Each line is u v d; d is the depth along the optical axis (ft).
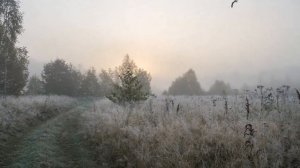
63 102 107.76
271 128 29.63
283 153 24.13
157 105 58.39
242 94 67.26
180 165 25.07
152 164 27.02
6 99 72.33
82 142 39.81
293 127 29.58
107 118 47.32
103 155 32.63
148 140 32.14
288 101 46.80
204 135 30.19
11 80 94.53
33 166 28.37
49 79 153.99
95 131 41.55
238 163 23.67
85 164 30.60
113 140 35.19
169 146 29.07
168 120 39.27
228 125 32.89
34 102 77.66
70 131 49.62
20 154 32.91
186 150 27.58
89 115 59.47
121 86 51.67
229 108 44.27
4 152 33.99
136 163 28.25
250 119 35.22
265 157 23.21
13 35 88.48
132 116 45.88
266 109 42.01
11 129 45.19
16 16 88.38
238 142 26.99
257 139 26.71
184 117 40.16
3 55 88.43
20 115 57.16
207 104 53.57
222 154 25.84
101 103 88.12
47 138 41.11
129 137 34.86
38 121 62.03
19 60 96.68
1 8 86.33
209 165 25.08
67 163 31.04
